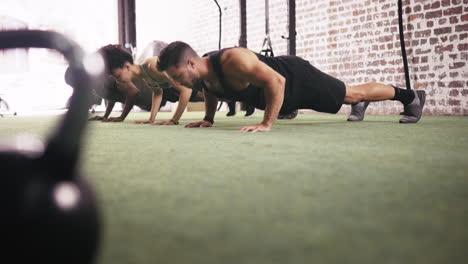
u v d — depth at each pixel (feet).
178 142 7.07
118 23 28.96
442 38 16.08
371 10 18.44
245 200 2.89
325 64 20.76
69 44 1.58
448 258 1.79
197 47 29.94
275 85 8.64
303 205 2.74
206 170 4.18
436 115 16.39
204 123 11.21
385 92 10.80
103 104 31.14
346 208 2.66
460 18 15.49
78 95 1.59
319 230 2.21
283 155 5.25
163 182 3.58
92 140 7.55
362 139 7.22
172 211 2.62
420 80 16.93
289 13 18.94
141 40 34.17
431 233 2.14
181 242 2.04
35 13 28.40
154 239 2.08
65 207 1.53
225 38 27.25
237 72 8.55
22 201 1.44
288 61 9.53
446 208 2.63
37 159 1.57
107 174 4.00
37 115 23.82
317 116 17.76
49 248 1.46
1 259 1.39
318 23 20.93
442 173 3.88
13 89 27.25
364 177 3.72
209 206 2.74
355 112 12.98
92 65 1.60
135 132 9.41
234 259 1.81
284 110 9.75
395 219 2.40
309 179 3.64
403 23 17.33
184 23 30.76
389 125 10.76
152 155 5.40
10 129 11.90
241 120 15.05
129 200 2.93
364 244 1.99
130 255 1.86
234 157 5.11
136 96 14.93
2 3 27.22
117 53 11.22
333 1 20.06
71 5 29.55
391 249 1.91
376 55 18.40
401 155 5.14
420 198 2.90
